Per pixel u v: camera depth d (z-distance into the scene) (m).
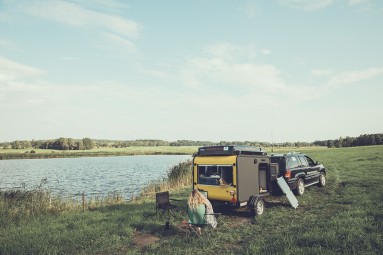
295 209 11.65
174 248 7.57
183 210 11.78
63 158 117.69
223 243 7.97
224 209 11.92
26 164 78.19
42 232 9.34
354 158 35.84
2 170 56.97
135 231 9.45
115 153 128.75
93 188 28.94
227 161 10.31
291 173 13.91
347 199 12.67
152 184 21.62
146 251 7.47
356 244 6.82
